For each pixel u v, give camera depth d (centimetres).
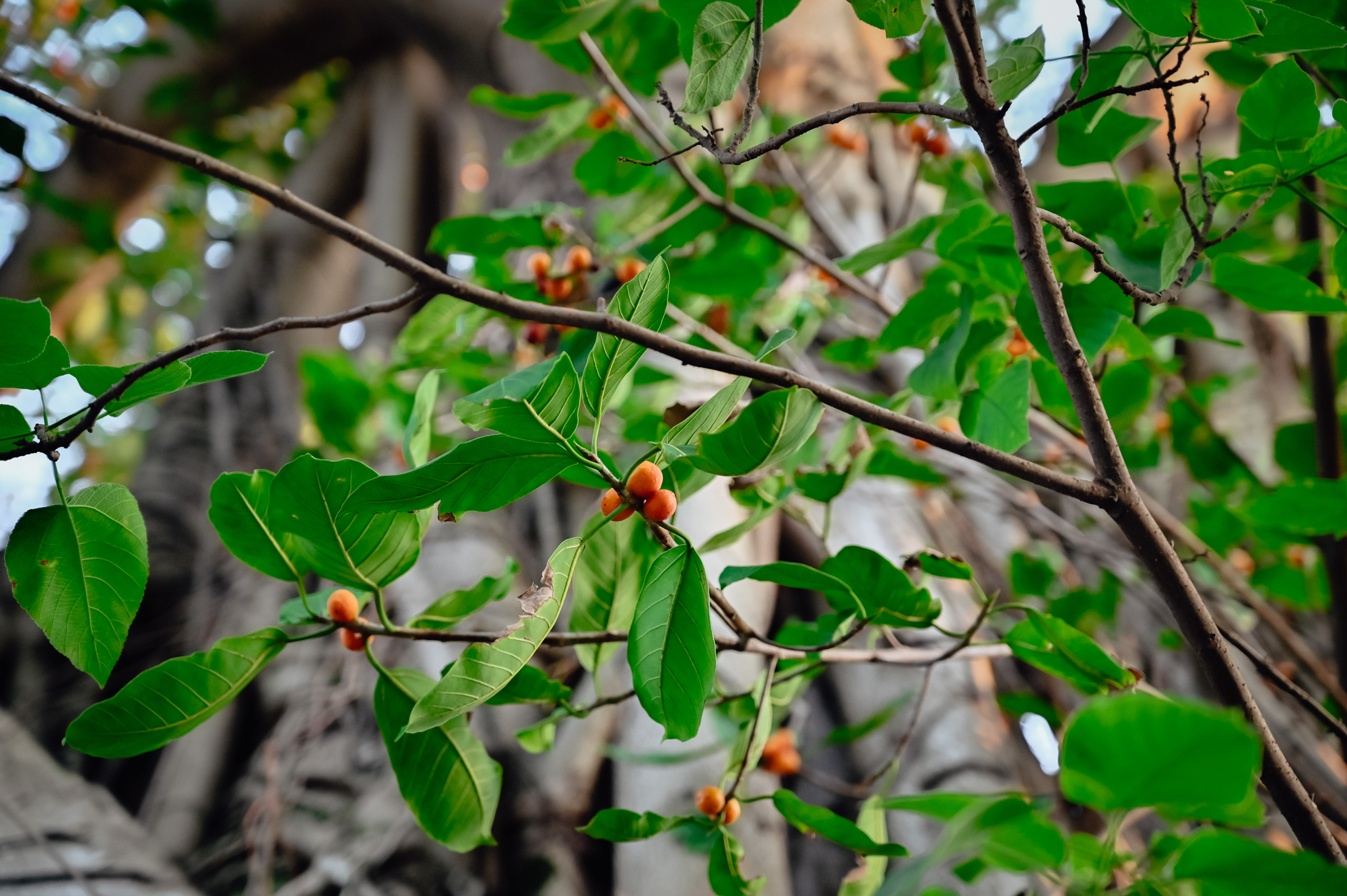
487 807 74
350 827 114
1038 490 152
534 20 84
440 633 71
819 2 202
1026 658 74
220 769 130
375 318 238
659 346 65
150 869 102
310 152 291
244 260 249
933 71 95
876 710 111
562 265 96
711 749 89
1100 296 76
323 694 132
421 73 293
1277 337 157
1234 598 114
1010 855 59
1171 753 56
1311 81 71
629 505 65
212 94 271
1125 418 104
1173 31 67
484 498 65
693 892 90
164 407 210
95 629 67
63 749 137
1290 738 106
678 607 65
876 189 174
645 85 98
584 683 115
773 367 66
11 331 62
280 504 67
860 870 79
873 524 129
